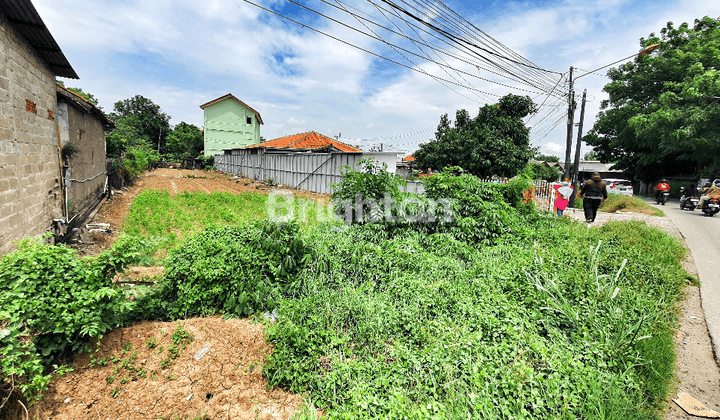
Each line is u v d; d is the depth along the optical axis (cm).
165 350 337
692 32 2442
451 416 249
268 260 434
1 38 447
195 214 1052
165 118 5003
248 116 3797
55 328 287
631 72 2700
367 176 662
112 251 327
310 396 292
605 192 977
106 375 302
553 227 823
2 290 274
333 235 578
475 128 2123
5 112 454
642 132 2317
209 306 411
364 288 442
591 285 427
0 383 255
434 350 319
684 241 780
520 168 1953
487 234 676
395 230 647
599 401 263
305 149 2369
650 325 377
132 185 1775
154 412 272
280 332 346
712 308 431
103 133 1276
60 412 265
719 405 281
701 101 2053
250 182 2423
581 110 1585
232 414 272
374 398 265
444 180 751
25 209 514
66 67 648
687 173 2756
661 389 292
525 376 281
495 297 411
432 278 471
